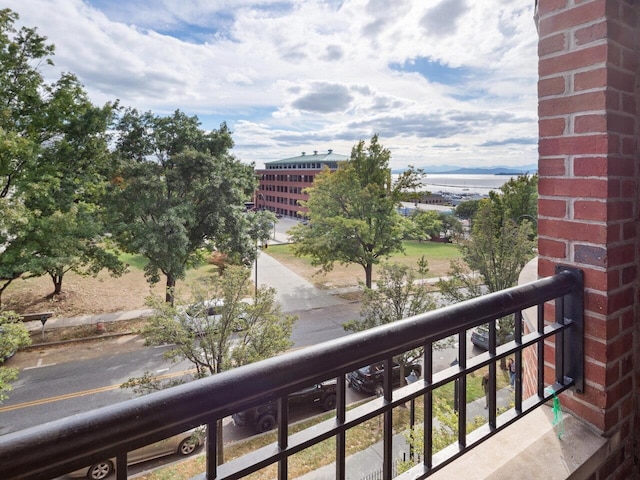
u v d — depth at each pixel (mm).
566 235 1271
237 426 7574
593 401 1271
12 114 10594
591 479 1185
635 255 1283
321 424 747
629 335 1292
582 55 1197
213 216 15227
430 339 879
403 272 9961
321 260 19031
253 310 7367
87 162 12492
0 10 10211
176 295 7746
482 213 13219
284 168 58344
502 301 1039
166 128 15320
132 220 14297
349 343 729
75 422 453
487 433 1082
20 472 409
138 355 11188
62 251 11305
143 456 5938
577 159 1224
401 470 4559
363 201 18531
